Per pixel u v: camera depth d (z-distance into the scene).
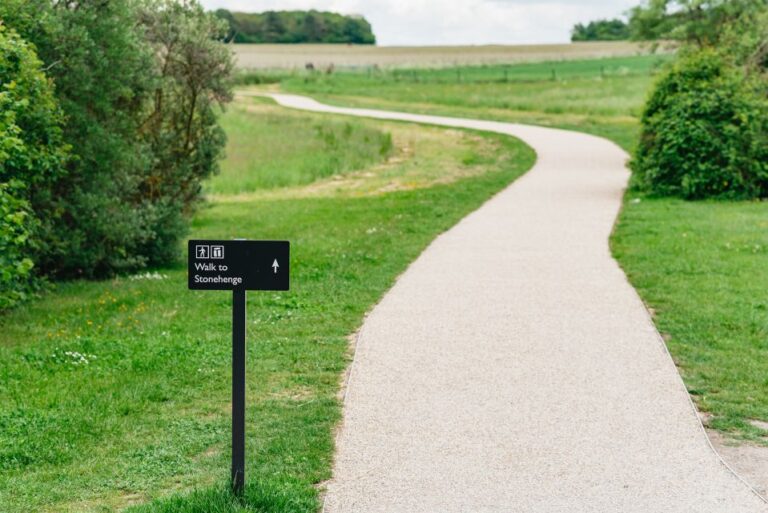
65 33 13.12
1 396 8.27
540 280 12.81
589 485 6.13
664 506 5.80
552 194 22.61
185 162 16.77
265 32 166.25
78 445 7.06
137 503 5.97
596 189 23.41
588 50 117.06
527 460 6.57
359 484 6.17
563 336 9.90
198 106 17.02
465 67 90.69
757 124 20.59
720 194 20.89
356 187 27.09
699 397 8.09
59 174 12.94
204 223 20.36
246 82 77.44
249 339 10.23
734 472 6.37
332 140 35.81
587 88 60.38
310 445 6.94
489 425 7.29
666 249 14.80
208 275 5.72
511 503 5.84
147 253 15.93
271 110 51.88
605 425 7.27
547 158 30.81
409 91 65.31
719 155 20.77
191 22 16.41
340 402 8.00
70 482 6.33
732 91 20.97
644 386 8.23
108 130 14.16
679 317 10.71
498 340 9.78
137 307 12.20
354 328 10.68
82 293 13.43
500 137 37.16
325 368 9.08
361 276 13.51
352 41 169.88
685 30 32.19
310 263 14.60
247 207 23.14
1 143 9.99
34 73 11.23
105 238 14.44
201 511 5.55
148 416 7.77
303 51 129.88
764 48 24.42
